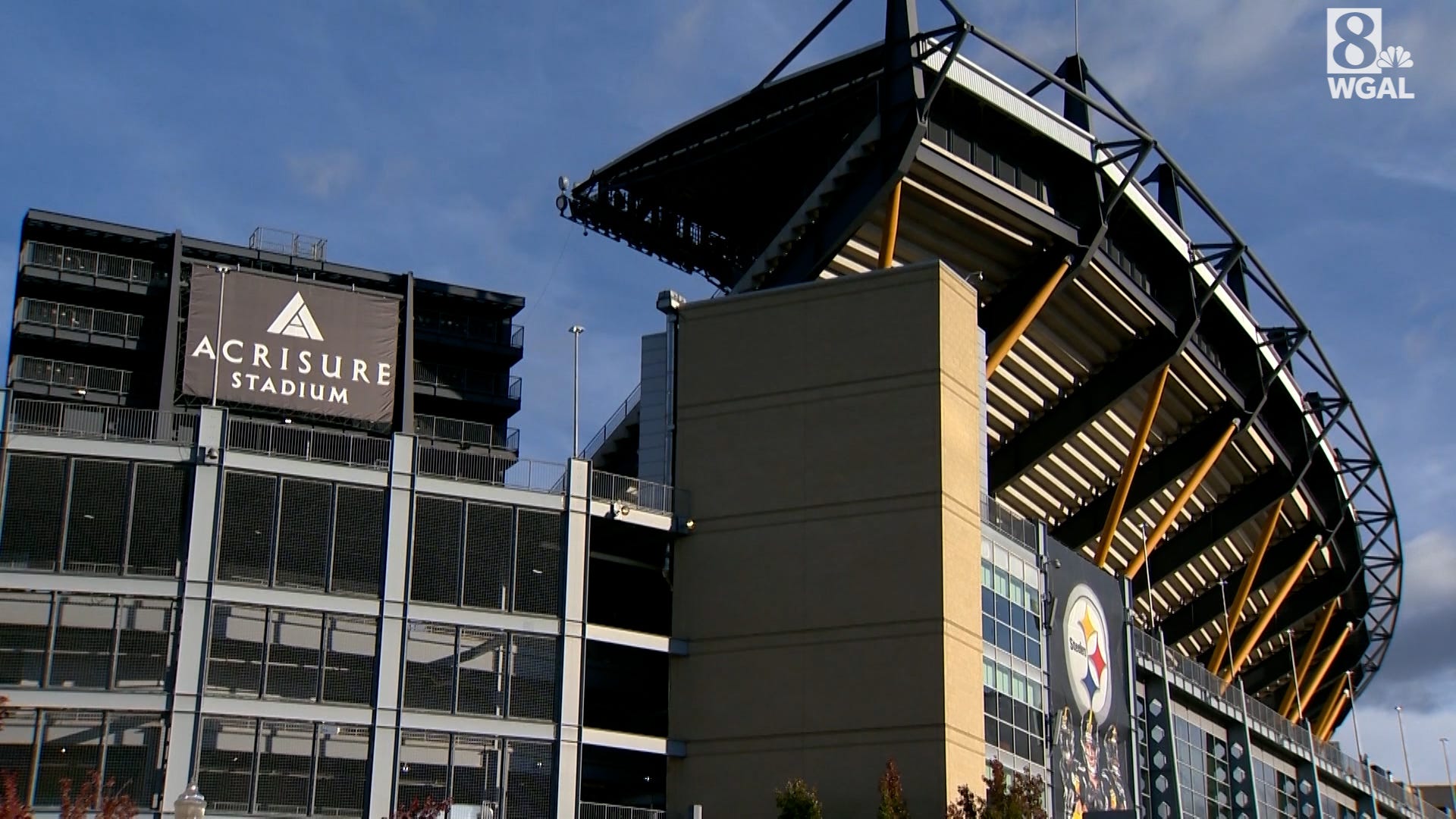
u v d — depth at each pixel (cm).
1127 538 8906
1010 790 5134
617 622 6150
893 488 5588
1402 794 11306
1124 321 7425
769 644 5572
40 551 4888
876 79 6244
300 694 5000
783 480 5725
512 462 6606
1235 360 8338
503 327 8419
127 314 7531
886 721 5366
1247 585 9681
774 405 5819
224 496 5075
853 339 5788
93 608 4875
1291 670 11488
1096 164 6788
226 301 6525
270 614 5028
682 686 5631
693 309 6038
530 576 5391
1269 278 7800
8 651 4784
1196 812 7894
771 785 5428
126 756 4784
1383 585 11125
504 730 5212
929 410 5619
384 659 5119
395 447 5328
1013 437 7856
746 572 5672
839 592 5550
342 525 5191
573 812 5225
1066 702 6316
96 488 4981
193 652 4906
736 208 7212
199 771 4831
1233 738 8525
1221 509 9319
